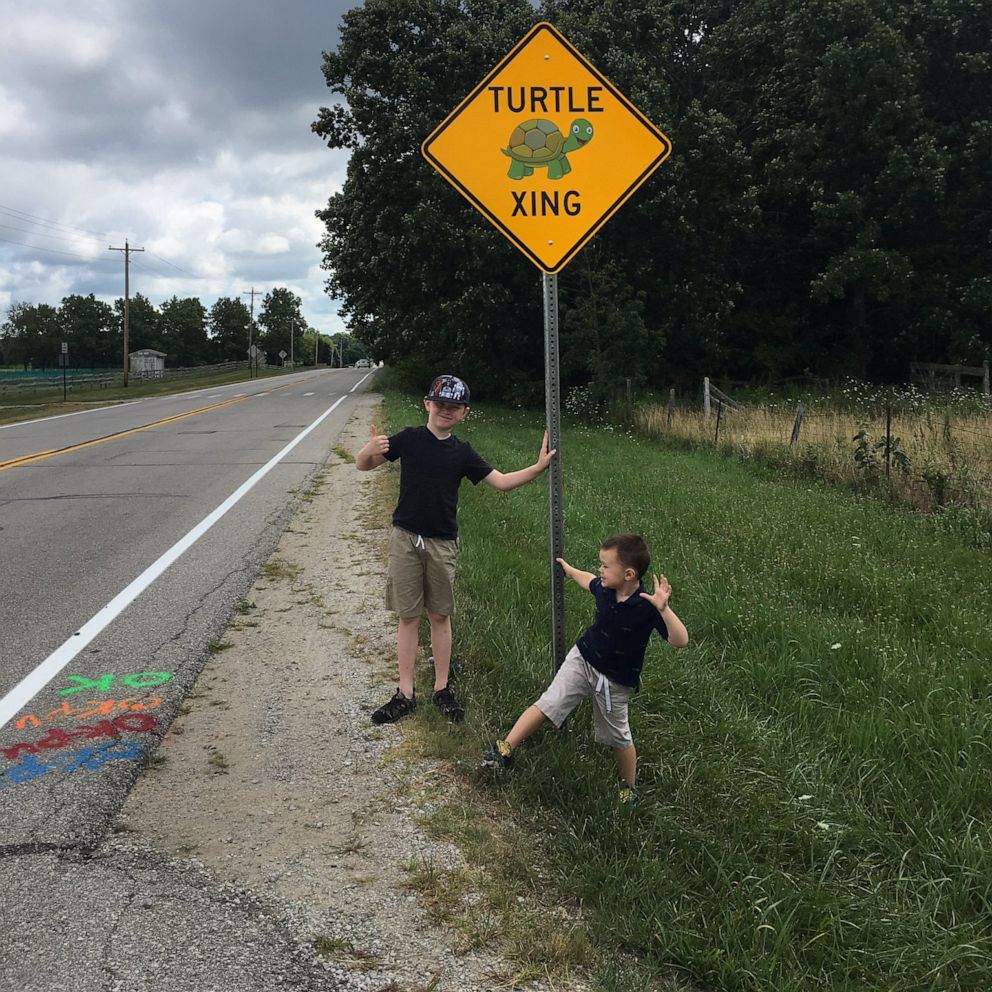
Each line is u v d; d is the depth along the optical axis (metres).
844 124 24.81
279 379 62.88
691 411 18.30
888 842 2.97
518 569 6.07
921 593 5.77
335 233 30.00
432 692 4.12
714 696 4.02
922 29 24.91
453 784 3.31
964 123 25.22
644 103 22.64
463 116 3.56
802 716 3.89
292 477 11.45
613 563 3.11
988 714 3.80
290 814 3.11
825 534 7.45
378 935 2.45
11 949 2.36
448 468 3.91
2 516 8.83
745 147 28.12
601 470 11.84
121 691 4.23
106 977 2.26
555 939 2.43
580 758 3.36
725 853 2.82
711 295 25.89
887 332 28.62
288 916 2.53
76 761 3.49
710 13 29.69
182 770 3.45
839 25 24.20
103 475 11.74
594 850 2.81
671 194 22.88
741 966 2.35
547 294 3.66
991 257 26.47
